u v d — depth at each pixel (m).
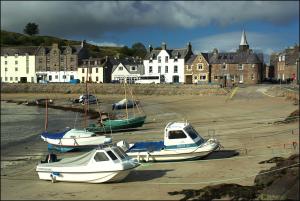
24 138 37.88
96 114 56.00
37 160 27.14
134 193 16.61
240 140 28.45
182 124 23.02
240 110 49.16
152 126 40.03
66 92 100.31
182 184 17.67
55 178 19.12
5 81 122.44
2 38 165.25
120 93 91.12
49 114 60.41
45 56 119.19
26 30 183.88
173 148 22.36
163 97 79.31
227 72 100.44
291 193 14.13
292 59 104.75
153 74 106.81
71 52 117.38
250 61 99.25
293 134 29.55
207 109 52.59
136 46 182.88
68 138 30.23
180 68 104.12
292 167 17.52
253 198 14.70
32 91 104.38
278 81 102.50
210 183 17.58
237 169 20.09
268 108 49.47
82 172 18.62
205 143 22.67
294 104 51.91
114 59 118.06
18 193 17.55
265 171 17.83
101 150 18.77
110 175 18.28
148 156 22.30
